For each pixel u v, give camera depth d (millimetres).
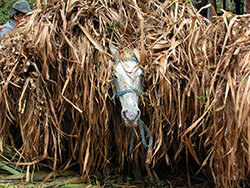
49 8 3164
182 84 3086
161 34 3199
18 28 3377
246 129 2619
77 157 3463
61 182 3129
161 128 3061
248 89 2553
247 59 2654
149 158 3064
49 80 3035
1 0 7508
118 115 3219
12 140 3291
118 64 2953
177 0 3389
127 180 3246
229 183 2754
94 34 3070
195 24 3119
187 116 3068
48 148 3408
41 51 2984
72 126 3279
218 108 2717
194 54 2994
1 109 3211
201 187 3141
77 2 3139
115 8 3299
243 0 6098
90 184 3170
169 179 3334
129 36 3215
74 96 3068
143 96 3031
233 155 2648
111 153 3428
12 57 3117
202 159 3301
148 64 2979
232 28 2816
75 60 2965
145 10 3418
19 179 3152
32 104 3139
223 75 2777
